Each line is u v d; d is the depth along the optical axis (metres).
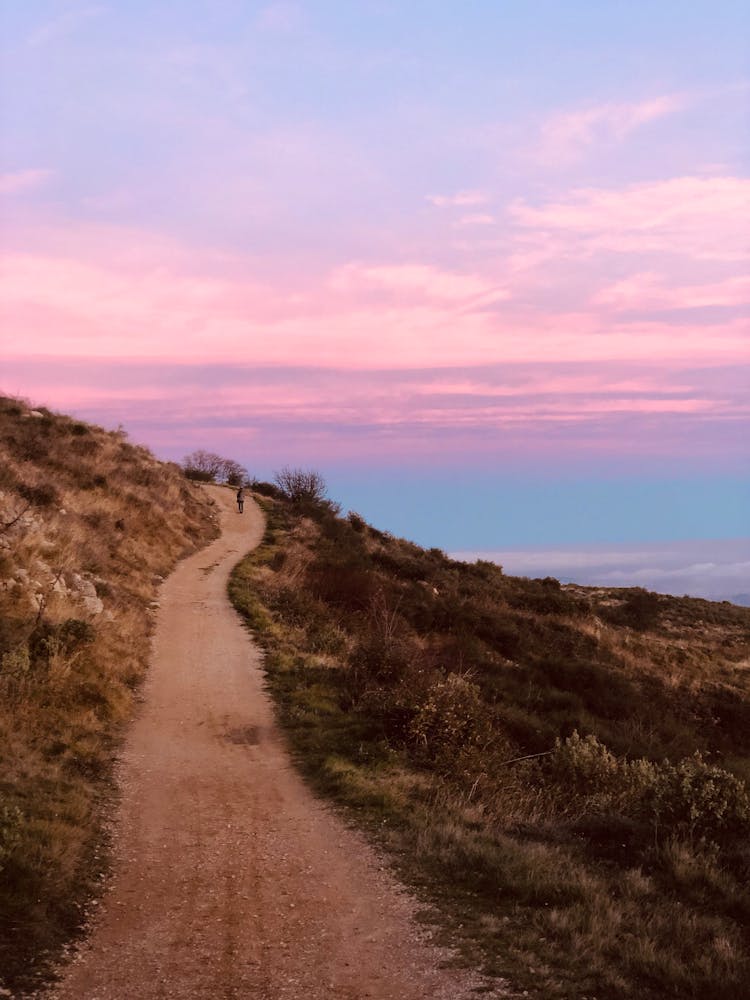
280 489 61.28
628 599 48.66
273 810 10.42
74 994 5.59
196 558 34.59
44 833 8.43
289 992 5.70
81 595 20.41
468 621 30.95
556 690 24.88
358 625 26.20
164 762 12.59
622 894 7.55
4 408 42.47
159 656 19.78
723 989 5.49
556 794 12.53
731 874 8.29
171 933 6.77
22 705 12.88
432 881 7.95
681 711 26.95
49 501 27.58
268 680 18.06
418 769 12.50
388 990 5.70
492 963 6.08
